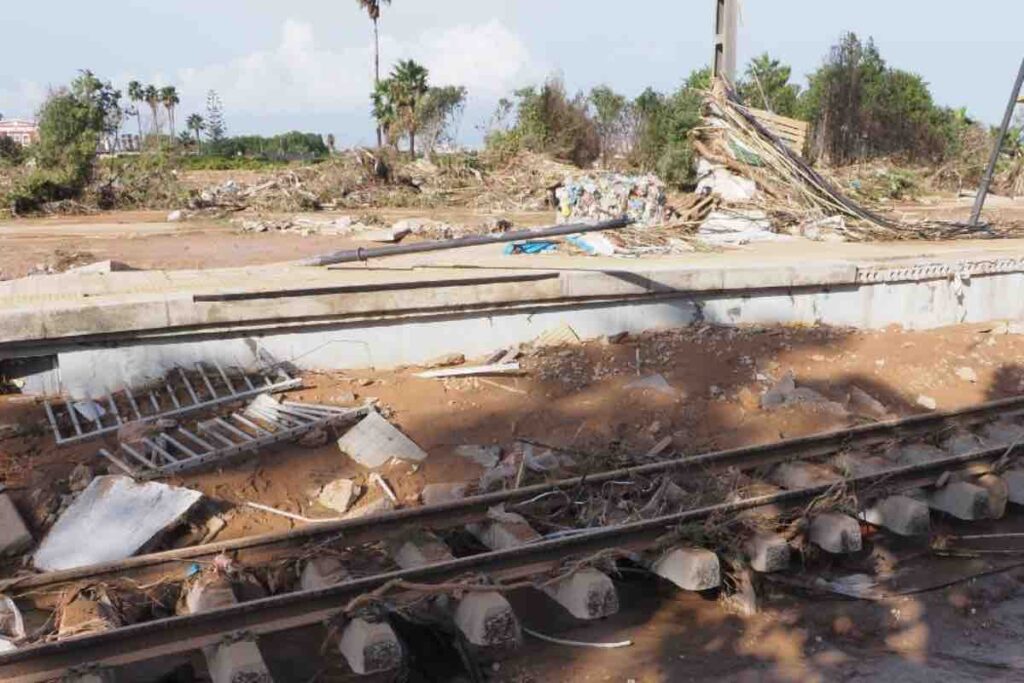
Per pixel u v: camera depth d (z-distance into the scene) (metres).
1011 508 8.66
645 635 6.41
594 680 5.86
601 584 6.20
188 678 5.78
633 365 10.30
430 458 8.42
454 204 27.55
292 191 26.88
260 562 6.46
